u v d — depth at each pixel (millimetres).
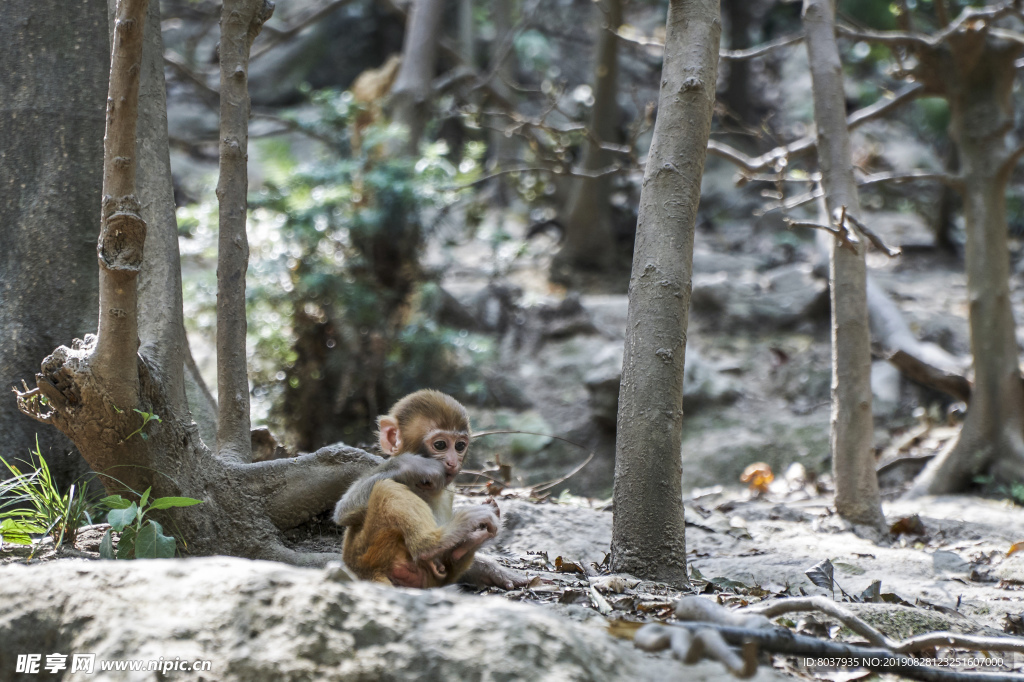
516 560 4230
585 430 11641
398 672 2174
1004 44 8219
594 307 13766
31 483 4051
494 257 13750
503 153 17938
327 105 12383
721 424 11477
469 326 13195
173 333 3793
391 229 11266
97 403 3299
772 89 21141
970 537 6105
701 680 2311
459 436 3416
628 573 3697
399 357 11258
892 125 19359
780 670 2789
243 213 4379
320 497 4133
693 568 4250
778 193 7492
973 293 8320
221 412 4297
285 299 10750
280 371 10711
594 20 20891
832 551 5297
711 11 4047
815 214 16859
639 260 3906
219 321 4316
